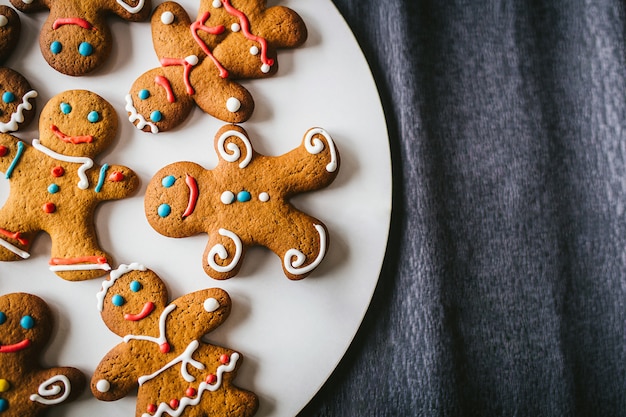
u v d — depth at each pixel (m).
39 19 0.39
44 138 0.37
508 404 0.38
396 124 0.40
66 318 0.37
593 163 0.40
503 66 0.41
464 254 0.39
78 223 0.37
